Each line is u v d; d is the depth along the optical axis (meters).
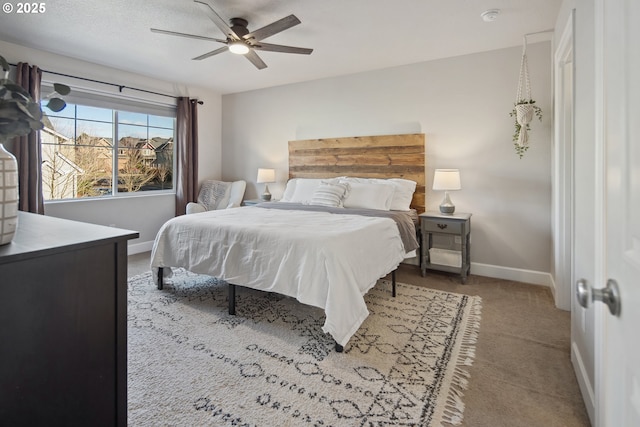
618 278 0.72
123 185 4.50
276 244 2.26
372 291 3.09
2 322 0.77
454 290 3.13
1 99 0.84
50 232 1.03
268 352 2.00
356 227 2.47
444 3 2.50
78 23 2.85
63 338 0.89
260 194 5.19
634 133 0.63
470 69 3.55
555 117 2.83
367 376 1.77
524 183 3.35
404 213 3.41
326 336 2.21
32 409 0.83
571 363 1.90
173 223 2.87
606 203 0.84
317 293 2.05
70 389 0.91
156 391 1.63
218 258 2.55
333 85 4.41
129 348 2.02
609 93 0.79
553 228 3.06
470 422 1.45
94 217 4.04
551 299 2.91
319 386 1.68
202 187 5.11
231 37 2.61
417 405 1.55
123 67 4.03
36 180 3.40
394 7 2.56
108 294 0.99
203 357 1.94
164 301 2.77
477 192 3.58
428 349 2.05
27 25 2.88
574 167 1.86
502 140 3.43
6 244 0.87
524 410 1.53
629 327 0.65
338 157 4.37
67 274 0.89
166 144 4.98
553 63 3.01
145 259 4.12
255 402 1.56
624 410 0.68
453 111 3.66
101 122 4.26
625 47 0.67
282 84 4.81
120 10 2.63
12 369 0.79
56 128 3.89
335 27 2.90
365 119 4.20
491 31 2.98
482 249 3.59
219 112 5.46
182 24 2.87
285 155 4.90
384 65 3.93
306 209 3.49
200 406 1.53
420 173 3.83
